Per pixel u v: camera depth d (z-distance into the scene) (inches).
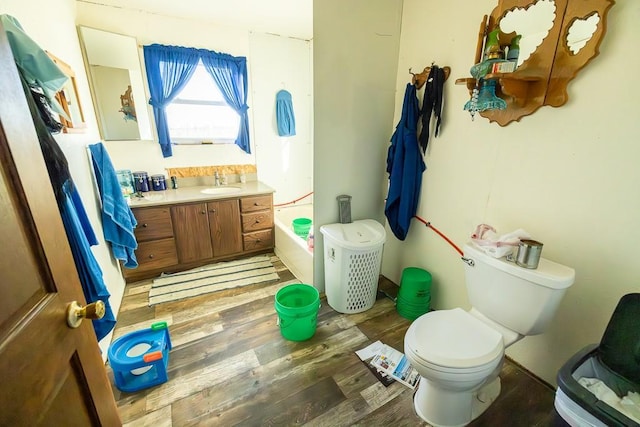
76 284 29.0
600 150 44.9
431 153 75.0
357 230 80.8
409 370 61.6
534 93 50.8
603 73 43.1
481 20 58.5
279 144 129.6
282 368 62.0
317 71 71.5
